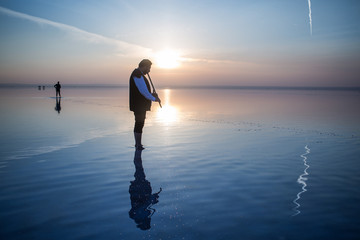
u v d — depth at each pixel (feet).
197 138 20.07
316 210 7.79
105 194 9.02
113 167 12.38
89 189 9.51
